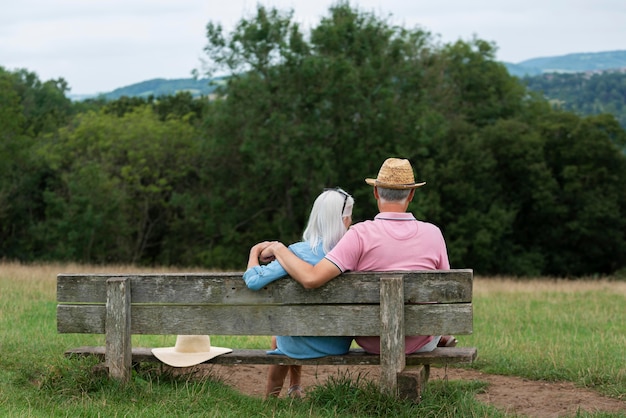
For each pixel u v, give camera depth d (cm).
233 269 4141
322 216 567
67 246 4272
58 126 5631
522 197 4800
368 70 3909
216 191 4222
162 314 562
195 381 597
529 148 4625
